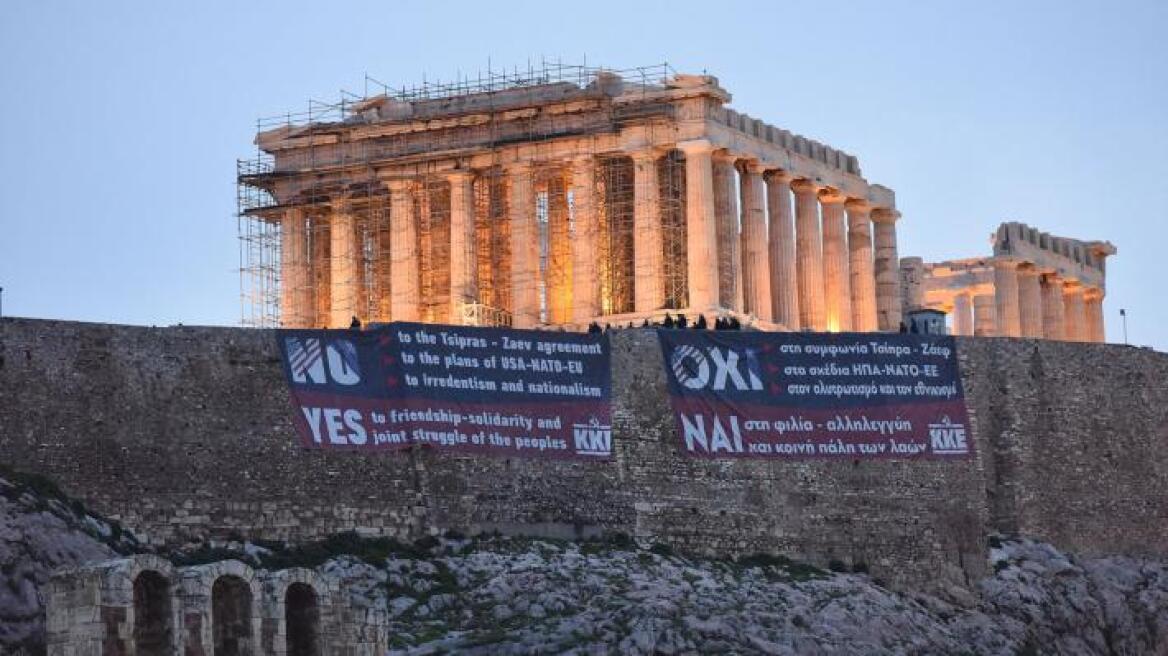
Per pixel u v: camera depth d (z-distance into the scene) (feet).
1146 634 542.57
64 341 463.42
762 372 525.75
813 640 476.13
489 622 462.19
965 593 530.68
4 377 456.04
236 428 475.31
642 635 458.09
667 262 652.48
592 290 655.76
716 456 516.73
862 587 510.17
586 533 501.56
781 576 508.94
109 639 374.43
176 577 384.27
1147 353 580.30
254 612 393.50
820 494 524.11
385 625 416.26
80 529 444.96
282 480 476.54
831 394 530.27
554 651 449.06
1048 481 559.79
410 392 492.95
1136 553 567.59
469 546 488.02
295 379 483.10
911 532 530.27
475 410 498.28
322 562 468.75
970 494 538.88
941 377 542.98
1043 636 527.81
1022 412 559.79
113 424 463.83
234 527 470.39
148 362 470.39
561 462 503.20
